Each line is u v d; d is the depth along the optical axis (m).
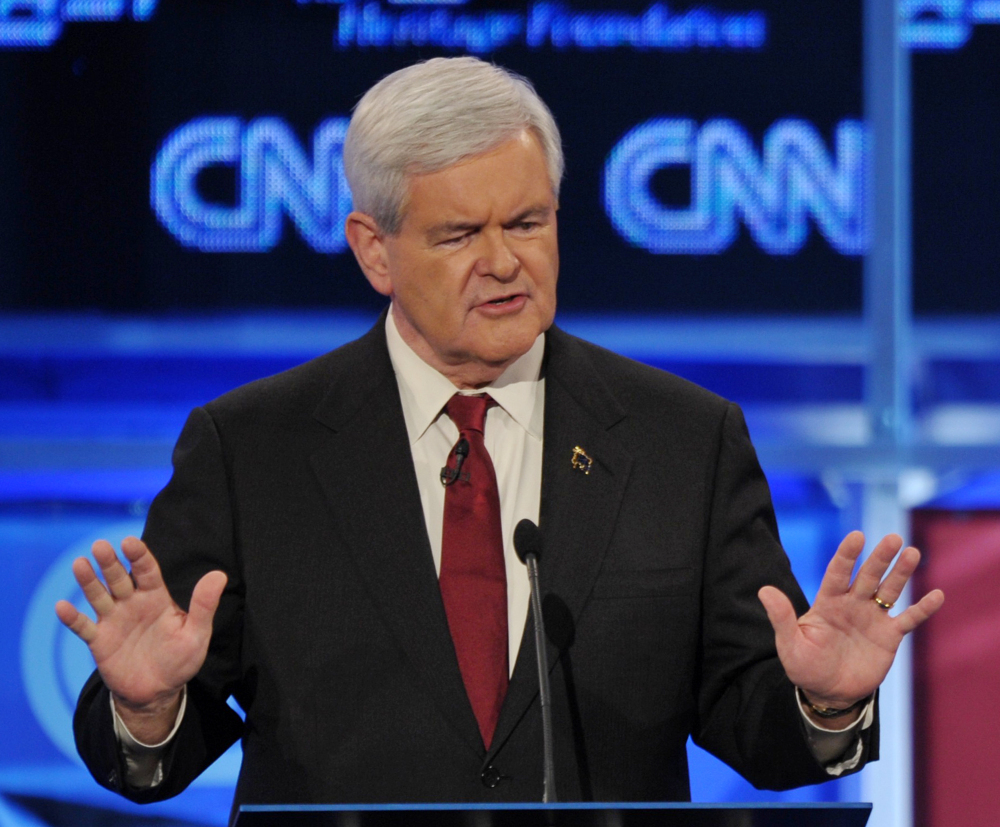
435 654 6.22
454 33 12.98
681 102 13.06
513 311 6.36
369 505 6.53
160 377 13.08
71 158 12.96
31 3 12.91
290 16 12.98
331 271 13.03
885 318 13.05
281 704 6.30
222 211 13.00
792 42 13.08
